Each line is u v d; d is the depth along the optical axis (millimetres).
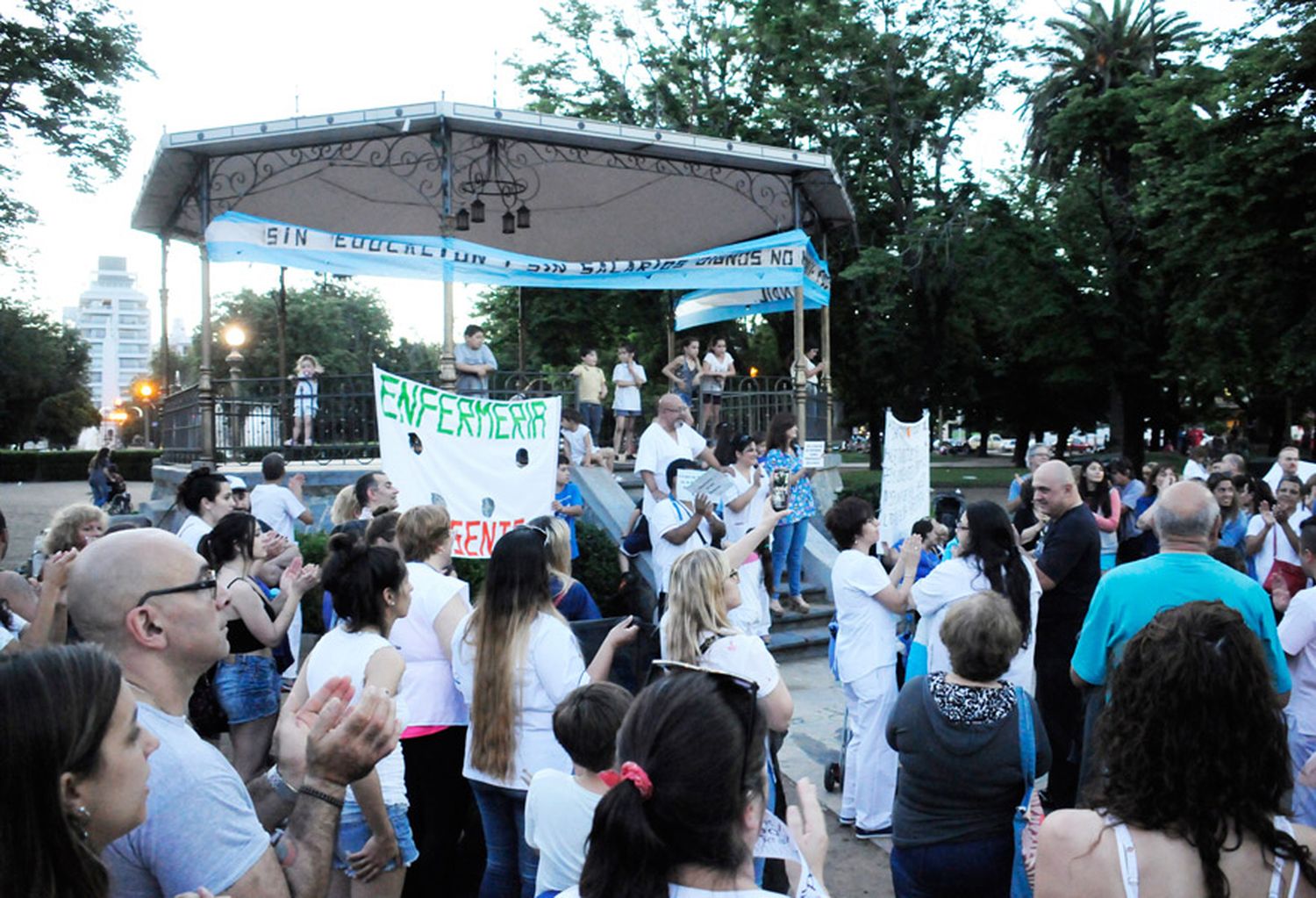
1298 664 4320
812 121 24188
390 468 6824
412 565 4406
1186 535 3955
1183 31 32500
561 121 11008
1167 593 3879
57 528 4742
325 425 12289
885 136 25531
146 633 2035
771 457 10250
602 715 2809
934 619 4852
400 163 11789
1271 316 21609
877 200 26234
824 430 14812
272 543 5445
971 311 30844
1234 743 1907
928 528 6906
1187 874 1874
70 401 57125
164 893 1845
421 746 4230
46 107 17297
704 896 1603
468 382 12570
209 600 2115
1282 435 41750
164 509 12828
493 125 10875
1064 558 5227
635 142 11500
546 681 3623
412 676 4234
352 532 3686
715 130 24062
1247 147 20391
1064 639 5293
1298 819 3924
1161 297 28375
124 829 1561
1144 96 25438
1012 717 3246
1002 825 3240
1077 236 29078
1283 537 7383
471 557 7004
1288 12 20953
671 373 14844
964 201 26344
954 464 53594
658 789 1601
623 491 11453
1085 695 4234
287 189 14953
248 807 1980
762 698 3514
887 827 5344
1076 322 29188
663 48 24609
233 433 12570
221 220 10133
